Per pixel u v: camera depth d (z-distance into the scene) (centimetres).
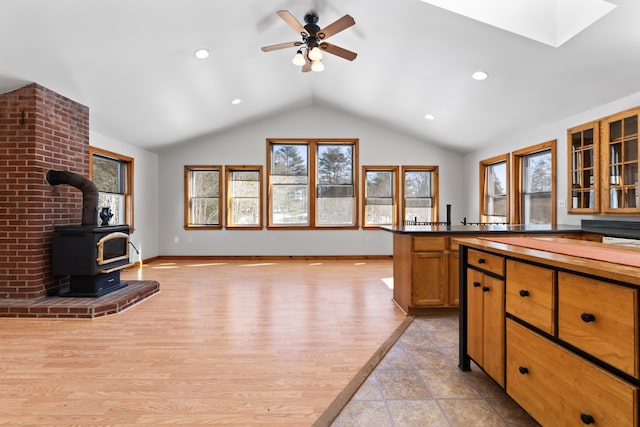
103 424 152
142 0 265
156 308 334
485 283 179
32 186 320
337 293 395
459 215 671
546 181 467
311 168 661
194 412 162
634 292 93
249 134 657
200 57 370
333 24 279
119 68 346
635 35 255
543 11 285
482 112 468
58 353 228
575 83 336
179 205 657
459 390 183
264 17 329
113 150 519
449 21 294
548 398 128
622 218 338
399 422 155
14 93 321
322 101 628
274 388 184
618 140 326
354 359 221
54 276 340
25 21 254
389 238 664
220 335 262
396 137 666
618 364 98
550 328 128
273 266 583
